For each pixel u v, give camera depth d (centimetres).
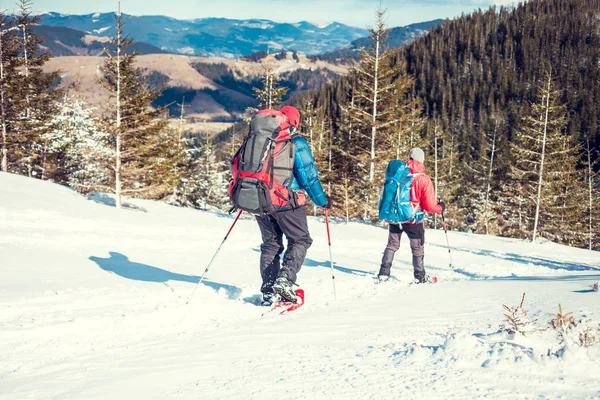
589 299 351
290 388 201
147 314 396
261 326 346
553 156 3153
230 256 937
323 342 282
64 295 482
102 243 983
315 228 1897
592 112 11294
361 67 2806
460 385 190
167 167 2550
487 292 452
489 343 243
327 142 3456
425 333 289
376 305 423
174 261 820
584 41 17988
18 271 628
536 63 17250
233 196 445
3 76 2767
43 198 1512
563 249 2281
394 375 209
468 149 8212
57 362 274
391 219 681
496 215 4338
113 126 2256
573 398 170
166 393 204
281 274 441
